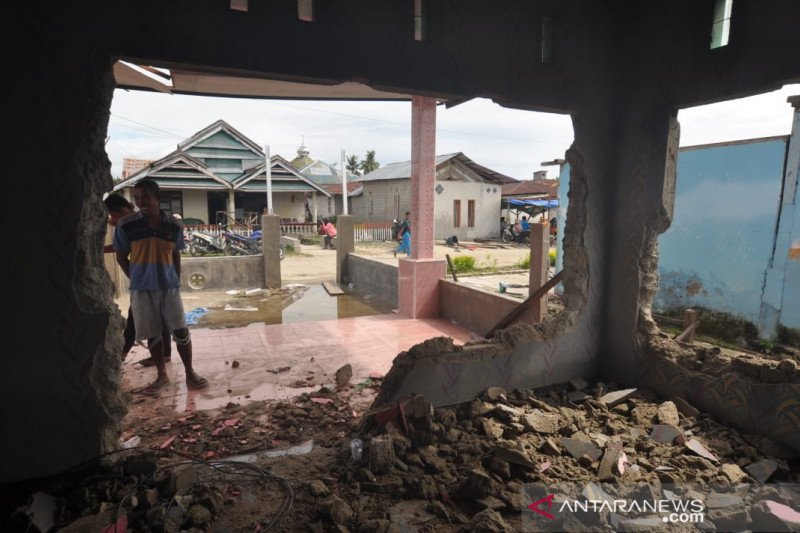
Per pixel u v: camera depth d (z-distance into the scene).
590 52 3.81
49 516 2.37
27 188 2.38
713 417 3.42
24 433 2.53
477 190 25.62
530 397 3.74
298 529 2.36
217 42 2.63
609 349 4.18
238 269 10.25
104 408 2.67
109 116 2.54
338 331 6.44
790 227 5.81
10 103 2.31
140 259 4.01
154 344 4.25
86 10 2.38
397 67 3.14
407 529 2.32
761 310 6.15
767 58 2.96
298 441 3.32
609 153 4.00
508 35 3.49
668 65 3.56
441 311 7.28
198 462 2.92
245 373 4.77
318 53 2.89
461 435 3.16
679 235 7.11
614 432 3.27
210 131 23.69
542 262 5.52
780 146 5.87
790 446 2.96
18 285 2.42
